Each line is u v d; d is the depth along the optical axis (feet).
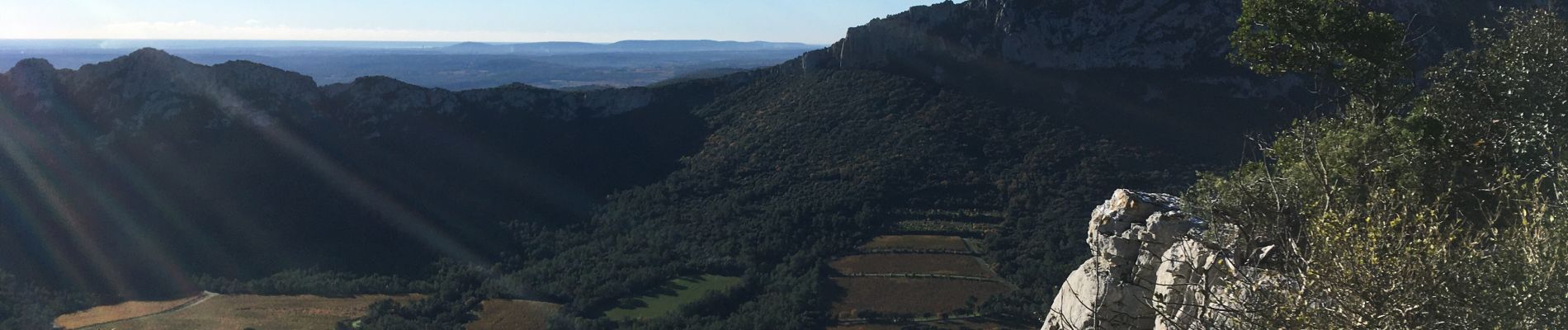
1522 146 39.52
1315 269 24.03
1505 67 49.67
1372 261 22.53
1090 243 41.78
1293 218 29.66
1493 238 26.48
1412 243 23.06
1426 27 177.68
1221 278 28.55
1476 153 40.65
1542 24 50.47
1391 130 46.96
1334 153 42.75
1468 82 50.37
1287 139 48.24
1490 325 22.02
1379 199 26.71
